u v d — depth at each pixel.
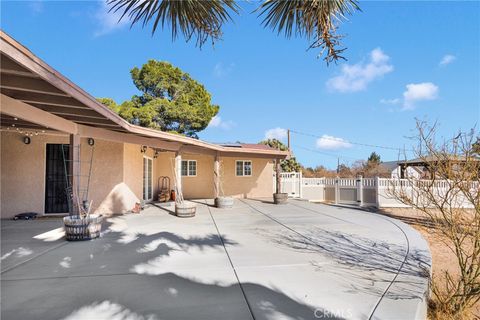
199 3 2.72
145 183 13.03
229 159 16.84
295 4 2.91
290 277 3.83
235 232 6.91
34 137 8.99
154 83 20.81
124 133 8.34
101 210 9.56
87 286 3.54
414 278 3.80
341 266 4.31
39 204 8.95
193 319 2.73
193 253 5.02
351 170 33.81
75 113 5.71
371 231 7.10
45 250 5.20
